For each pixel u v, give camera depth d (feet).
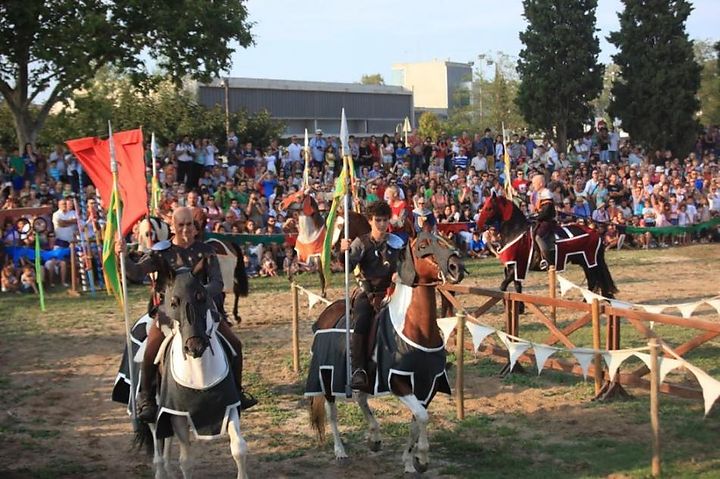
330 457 28.63
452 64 288.30
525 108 129.29
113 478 27.20
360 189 69.31
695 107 125.59
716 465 26.17
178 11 88.69
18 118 90.58
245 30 95.55
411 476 26.35
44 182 75.25
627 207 89.30
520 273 52.13
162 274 23.38
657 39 125.80
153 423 24.43
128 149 29.96
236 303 47.34
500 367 39.52
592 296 40.63
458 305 42.06
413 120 173.58
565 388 35.83
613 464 26.61
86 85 96.32
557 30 125.29
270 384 38.32
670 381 36.14
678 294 59.72
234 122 120.78
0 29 83.46
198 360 22.17
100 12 87.35
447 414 32.96
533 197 81.97
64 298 62.28
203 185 79.36
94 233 66.18
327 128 156.87
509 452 28.37
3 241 65.87
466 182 85.76
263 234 71.05
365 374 26.27
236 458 22.03
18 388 38.65
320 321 28.58
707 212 90.22
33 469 28.02
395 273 26.61
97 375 40.96
